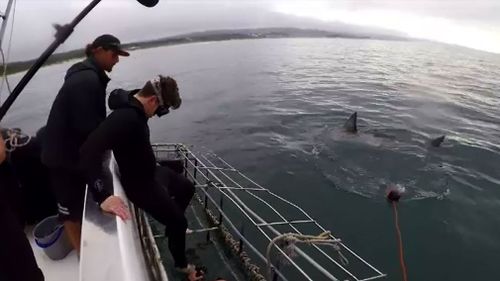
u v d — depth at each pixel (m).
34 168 3.92
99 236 2.36
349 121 11.70
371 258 5.58
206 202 6.21
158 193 3.51
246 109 15.30
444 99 18.16
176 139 11.66
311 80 21.86
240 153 10.25
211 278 4.69
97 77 3.27
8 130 3.85
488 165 9.66
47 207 4.13
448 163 9.66
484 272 5.42
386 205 7.32
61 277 3.43
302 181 8.34
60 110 3.19
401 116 14.60
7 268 1.67
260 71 24.58
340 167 9.18
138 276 2.13
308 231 6.19
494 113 15.79
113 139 2.96
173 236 3.80
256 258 5.19
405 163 9.43
